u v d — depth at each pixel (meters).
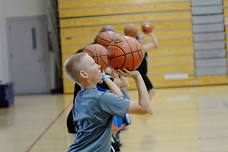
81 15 14.14
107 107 2.84
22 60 15.26
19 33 15.20
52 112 10.20
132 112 2.86
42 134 7.53
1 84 11.99
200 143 5.96
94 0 14.08
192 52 14.05
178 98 10.98
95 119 2.87
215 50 14.05
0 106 11.91
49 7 14.66
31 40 15.20
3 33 14.81
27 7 15.10
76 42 14.22
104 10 14.09
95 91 2.93
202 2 13.94
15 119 9.55
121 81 4.18
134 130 7.22
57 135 7.34
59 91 15.19
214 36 14.02
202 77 14.07
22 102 12.79
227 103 9.50
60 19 14.18
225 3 13.91
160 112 8.88
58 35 14.77
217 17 13.97
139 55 3.26
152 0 13.97
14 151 6.37
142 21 14.05
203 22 13.98
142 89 2.99
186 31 14.03
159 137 6.55
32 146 6.59
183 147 5.80
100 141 2.89
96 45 3.78
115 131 5.80
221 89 12.59
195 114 8.36
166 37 14.05
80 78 2.93
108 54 3.27
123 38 3.36
